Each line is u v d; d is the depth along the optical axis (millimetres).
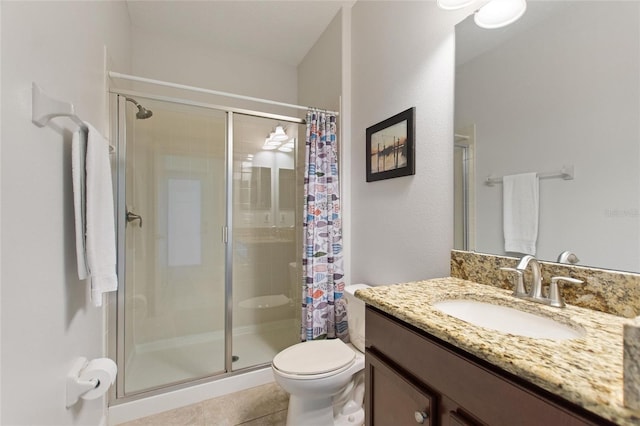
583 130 860
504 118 1083
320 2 2016
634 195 759
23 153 693
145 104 1941
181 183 2271
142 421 1563
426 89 1412
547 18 953
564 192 908
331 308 2025
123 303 1706
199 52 2525
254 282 2525
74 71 1058
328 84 2277
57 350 888
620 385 456
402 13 1564
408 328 851
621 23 781
